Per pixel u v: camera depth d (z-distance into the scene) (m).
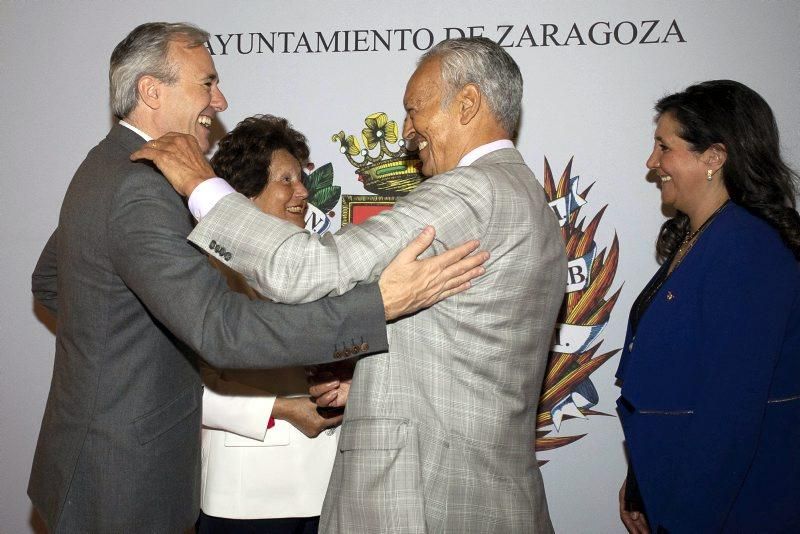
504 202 1.61
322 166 2.77
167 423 1.79
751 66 2.57
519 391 1.67
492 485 1.61
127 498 1.72
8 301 2.87
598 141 2.65
